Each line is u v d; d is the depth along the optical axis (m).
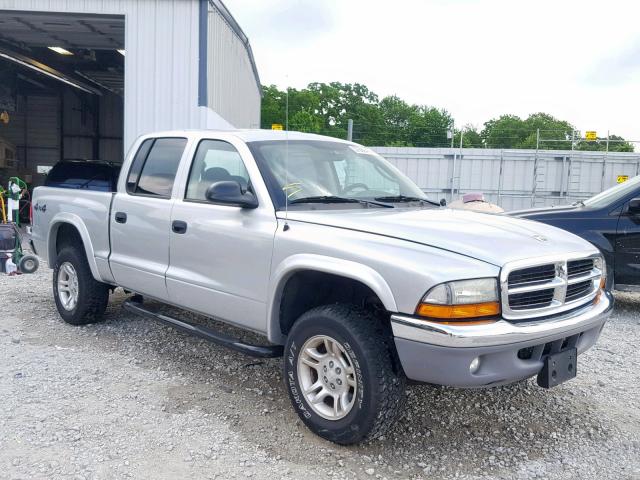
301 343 3.67
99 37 16.45
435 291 3.12
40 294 7.53
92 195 5.63
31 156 25.80
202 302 4.42
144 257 4.96
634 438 3.83
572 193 19.23
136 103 12.74
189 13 12.55
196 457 3.44
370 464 3.41
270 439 3.68
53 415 3.92
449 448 3.64
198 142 4.76
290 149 4.45
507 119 72.12
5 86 21.00
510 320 3.25
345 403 3.49
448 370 3.14
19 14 12.91
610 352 5.62
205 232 4.33
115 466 3.31
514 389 4.57
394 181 4.89
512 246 3.45
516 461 3.51
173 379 4.62
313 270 3.62
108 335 5.70
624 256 6.98
